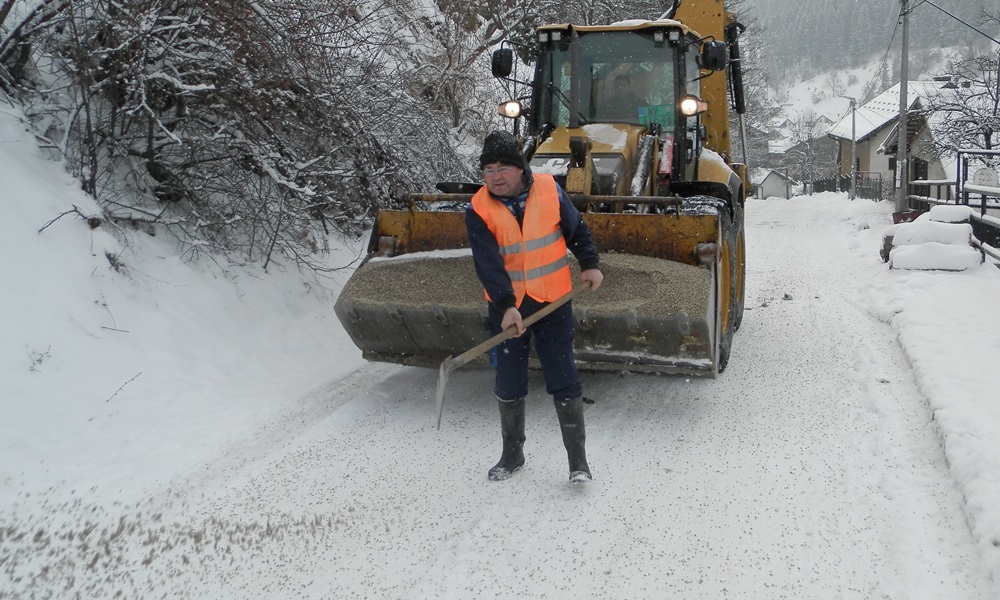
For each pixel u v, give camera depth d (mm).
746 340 6840
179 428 4711
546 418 4961
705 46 6449
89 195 6191
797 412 4965
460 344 5062
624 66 6465
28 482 3922
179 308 6086
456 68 11375
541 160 5910
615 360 4824
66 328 5234
